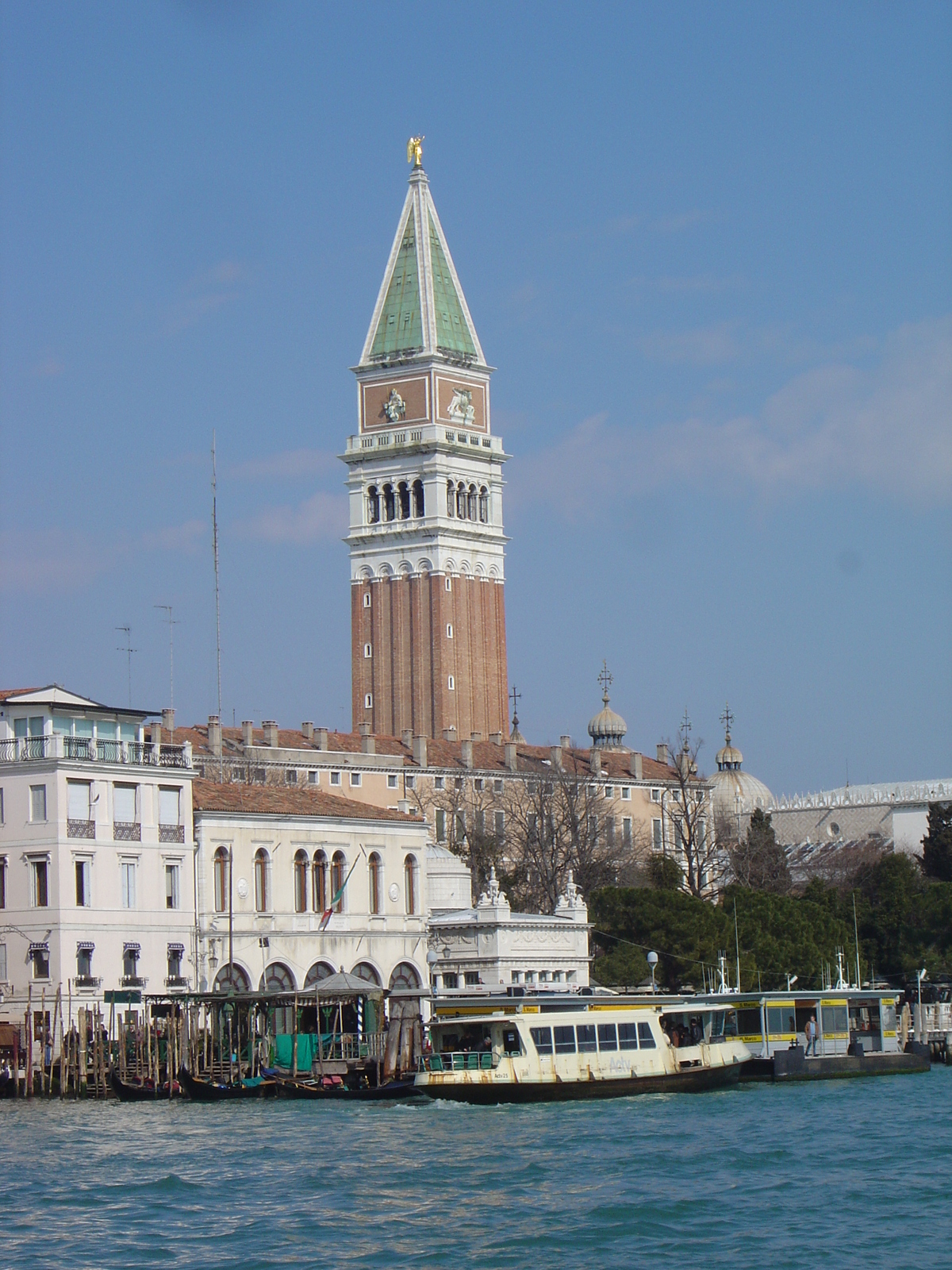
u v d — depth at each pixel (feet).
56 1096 426.10
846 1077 479.82
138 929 463.42
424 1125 361.51
